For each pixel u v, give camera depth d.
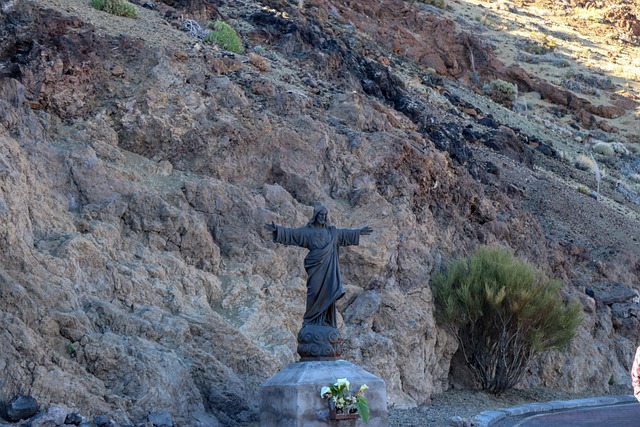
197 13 26.02
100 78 17.62
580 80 63.91
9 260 12.12
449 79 51.25
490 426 15.07
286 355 14.69
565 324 19.33
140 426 10.96
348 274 18.08
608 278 27.22
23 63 16.52
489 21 73.06
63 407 10.62
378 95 29.25
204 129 18.00
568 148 47.84
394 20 54.47
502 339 18.92
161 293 14.09
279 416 11.71
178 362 12.55
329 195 19.27
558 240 28.31
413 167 21.25
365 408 11.39
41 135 15.53
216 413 12.80
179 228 15.57
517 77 58.50
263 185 18.06
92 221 14.62
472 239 22.20
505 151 36.66
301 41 28.84
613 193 41.25
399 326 17.69
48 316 11.70
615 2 91.00
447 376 19.27
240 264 16.22
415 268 18.95
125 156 16.80
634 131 56.94
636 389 6.84
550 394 20.45
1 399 10.40
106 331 12.47
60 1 20.11
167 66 18.62
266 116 19.28
